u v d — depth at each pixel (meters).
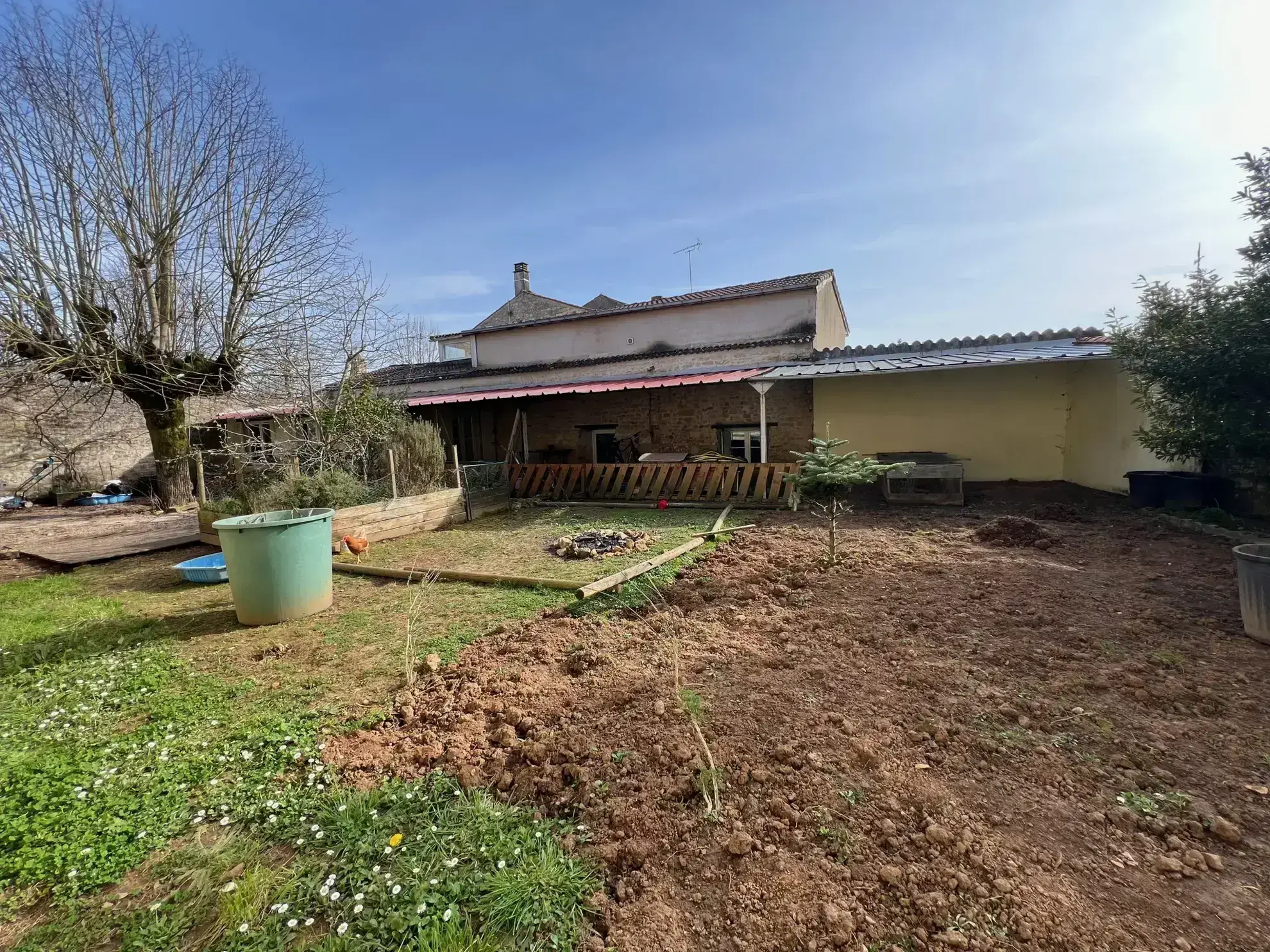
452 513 10.21
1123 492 9.35
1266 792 2.28
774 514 9.45
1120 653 3.55
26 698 3.83
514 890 2.00
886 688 3.26
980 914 1.79
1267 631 3.57
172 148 12.46
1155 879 1.89
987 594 4.79
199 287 13.02
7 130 11.08
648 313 16.50
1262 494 7.16
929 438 12.16
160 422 14.05
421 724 3.24
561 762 2.77
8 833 2.38
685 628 4.39
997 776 2.45
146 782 2.76
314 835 2.34
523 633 4.48
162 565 8.12
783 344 14.17
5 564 8.70
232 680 3.95
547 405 16.34
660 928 1.84
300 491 8.72
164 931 1.92
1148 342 7.18
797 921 1.81
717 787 2.43
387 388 19.91
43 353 11.66
